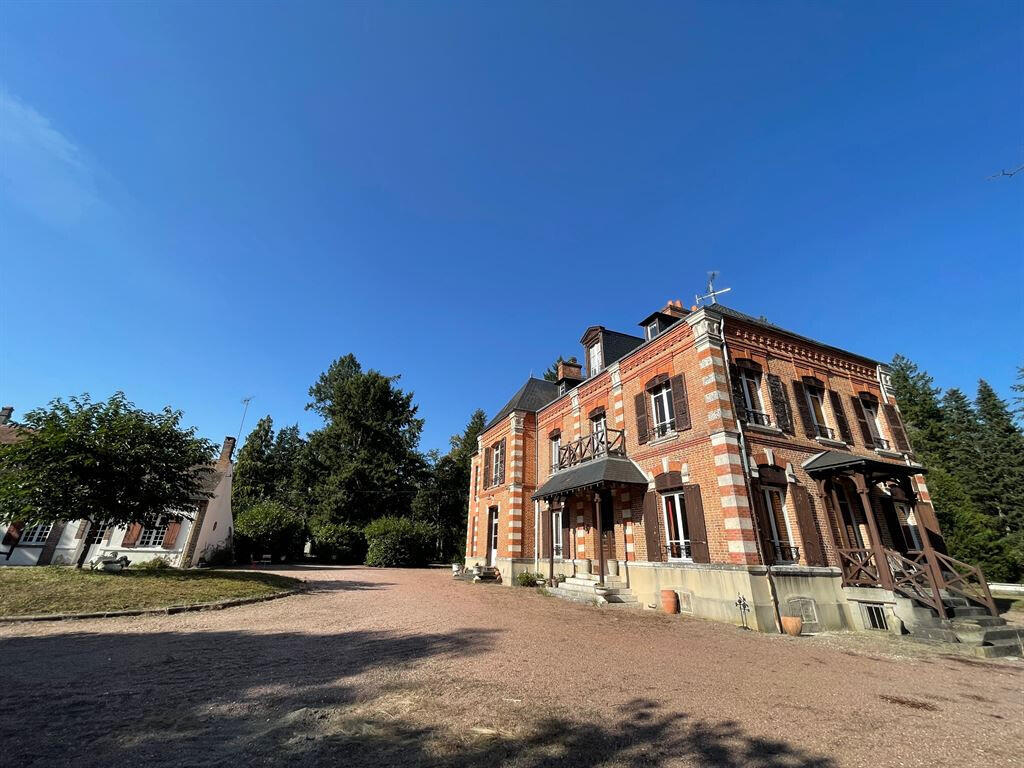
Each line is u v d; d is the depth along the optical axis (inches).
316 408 2064.5
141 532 836.6
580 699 208.8
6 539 778.2
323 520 1451.8
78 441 552.7
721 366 531.5
